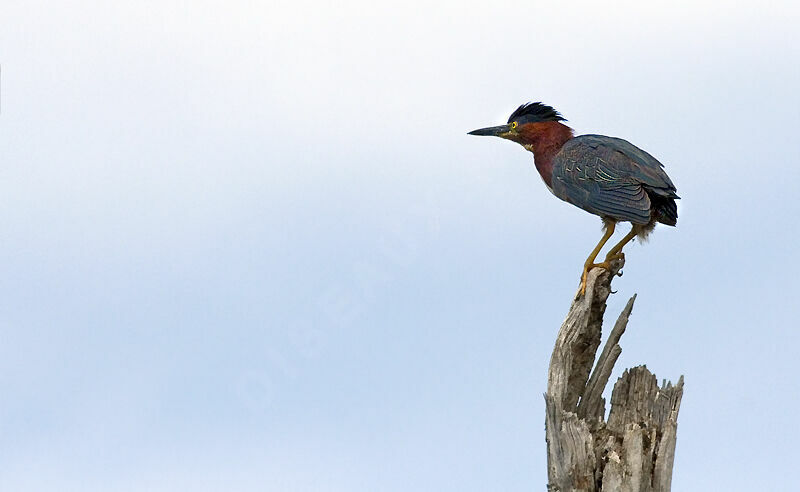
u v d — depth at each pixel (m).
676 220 13.66
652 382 11.12
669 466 10.54
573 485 10.66
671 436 10.60
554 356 11.52
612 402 11.23
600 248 12.88
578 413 11.50
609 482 10.39
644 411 11.05
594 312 11.98
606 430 11.12
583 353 11.59
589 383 11.57
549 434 11.12
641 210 13.05
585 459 10.62
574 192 14.04
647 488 10.39
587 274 12.27
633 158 13.62
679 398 10.94
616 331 11.55
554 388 11.28
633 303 11.57
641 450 10.47
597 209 13.67
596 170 13.77
